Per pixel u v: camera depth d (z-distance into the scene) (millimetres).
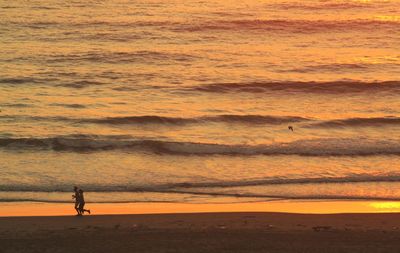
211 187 98438
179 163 111375
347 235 73938
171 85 170125
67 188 96688
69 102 153750
